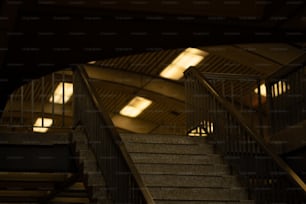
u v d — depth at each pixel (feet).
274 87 30.94
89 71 56.59
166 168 27.20
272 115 30.73
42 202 39.04
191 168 27.55
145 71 57.11
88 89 27.61
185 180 26.45
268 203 25.22
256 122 54.29
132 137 28.84
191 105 32.86
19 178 31.83
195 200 25.09
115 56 18.16
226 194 26.08
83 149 27.73
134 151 28.09
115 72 57.26
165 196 25.21
